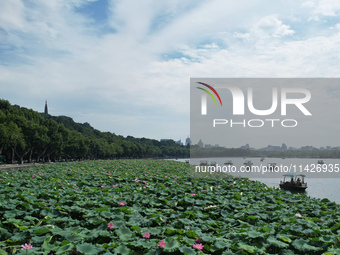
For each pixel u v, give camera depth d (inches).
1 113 2130.9
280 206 482.3
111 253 242.1
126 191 592.1
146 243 271.1
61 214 383.6
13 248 263.0
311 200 585.6
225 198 543.5
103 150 4338.1
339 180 1835.6
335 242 286.8
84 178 802.8
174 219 389.4
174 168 1294.3
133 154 6082.7
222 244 274.2
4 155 2854.3
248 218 383.6
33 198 451.8
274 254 262.1
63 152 3166.8
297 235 322.0
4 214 360.2
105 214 357.1
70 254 246.2
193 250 254.5
